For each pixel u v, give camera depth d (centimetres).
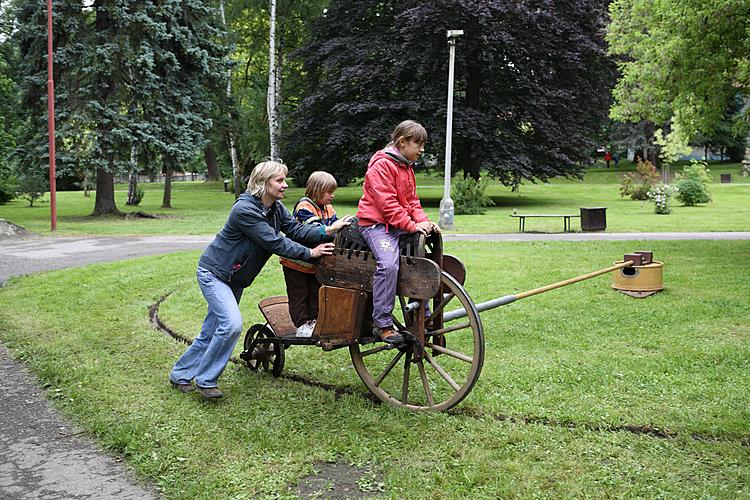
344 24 3131
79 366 536
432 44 2683
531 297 795
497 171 2925
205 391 453
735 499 304
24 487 341
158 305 795
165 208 2872
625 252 1195
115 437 393
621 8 1777
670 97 1272
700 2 1072
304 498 320
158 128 2273
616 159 5741
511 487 320
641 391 452
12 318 718
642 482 323
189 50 2348
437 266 395
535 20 2598
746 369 500
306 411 430
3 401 470
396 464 352
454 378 491
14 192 3297
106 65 2175
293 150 3278
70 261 1180
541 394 451
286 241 444
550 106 2886
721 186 3997
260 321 684
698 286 845
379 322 414
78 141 2239
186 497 321
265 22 3675
